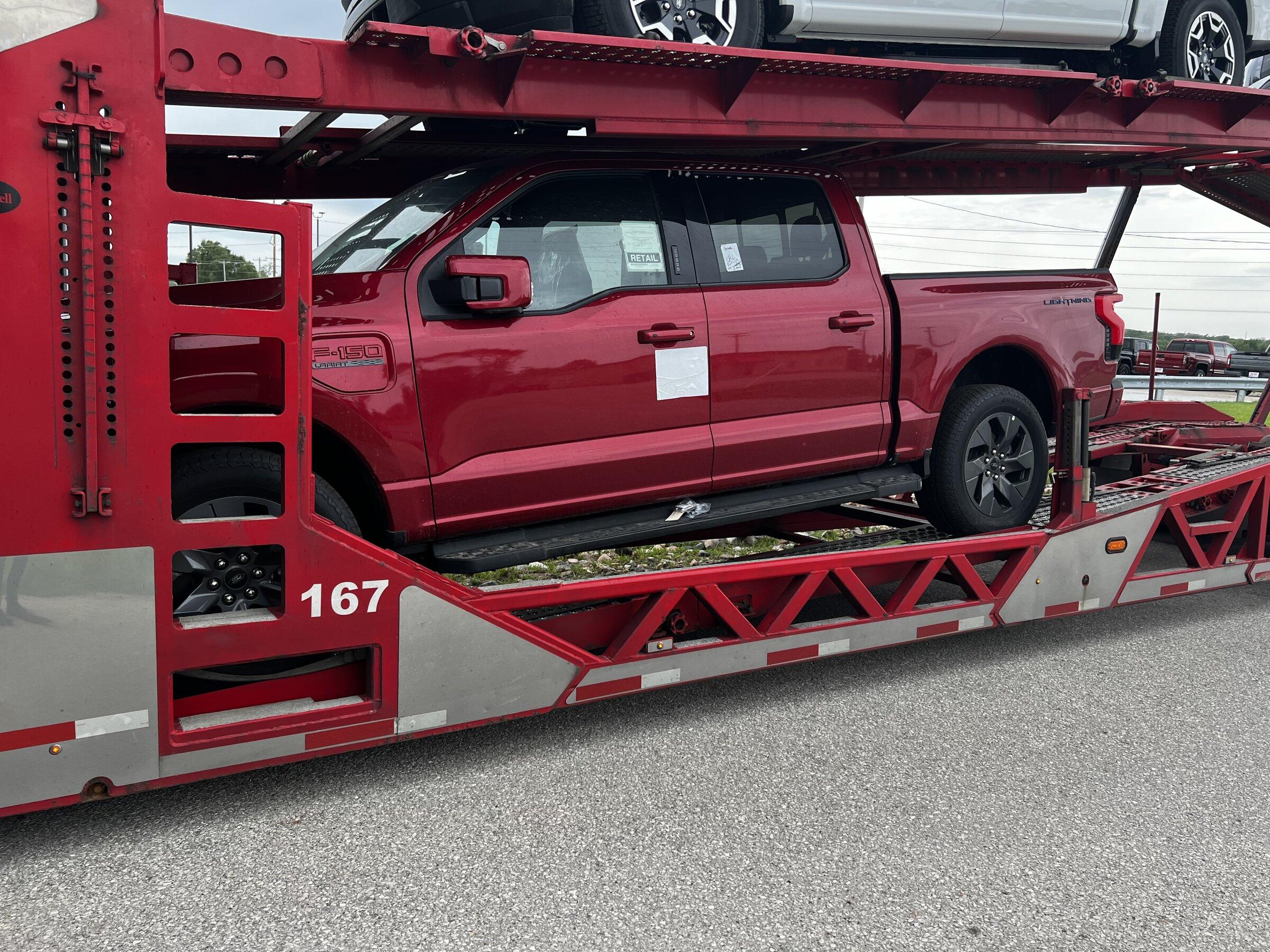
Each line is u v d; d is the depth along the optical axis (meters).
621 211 4.02
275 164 4.63
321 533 2.83
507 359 3.62
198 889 2.48
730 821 2.87
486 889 2.49
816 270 4.47
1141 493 4.94
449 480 3.53
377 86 3.09
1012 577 4.34
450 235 3.60
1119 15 5.50
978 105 4.33
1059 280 5.23
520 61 3.25
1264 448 6.04
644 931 2.31
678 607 3.65
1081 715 3.74
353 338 3.32
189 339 3.11
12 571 2.42
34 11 2.31
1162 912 2.42
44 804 2.53
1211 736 3.54
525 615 3.72
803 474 4.39
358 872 2.57
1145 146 4.99
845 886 2.52
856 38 4.82
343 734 2.93
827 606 5.21
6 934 2.27
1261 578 5.28
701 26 4.23
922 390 4.64
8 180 2.32
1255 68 7.32
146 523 2.56
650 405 3.94
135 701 2.61
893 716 3.72
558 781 3.14
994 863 2.64
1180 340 31.78
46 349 2.40
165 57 2.48
